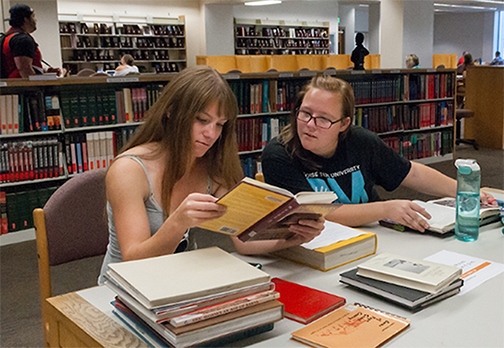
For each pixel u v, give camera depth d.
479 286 1.14
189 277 0.89
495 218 1.69
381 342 0.87
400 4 10.91
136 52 11.27
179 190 1.45
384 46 11.33
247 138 4.64
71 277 3.04
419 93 6.35
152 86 4.18
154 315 0.79
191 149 1.29
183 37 11.68
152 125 1.35
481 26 20.47
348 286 1.16
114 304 0.97
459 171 1.48
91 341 0.89
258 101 4.71
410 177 1.96
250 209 1.03
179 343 0.79
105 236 1.60
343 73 5.39
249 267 0.94
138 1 11.05
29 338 2.28
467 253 1.38
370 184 1.95
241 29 12.57
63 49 10.43
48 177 3.80
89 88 3.99
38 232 1.46
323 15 14.12
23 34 3.95
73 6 10.31
